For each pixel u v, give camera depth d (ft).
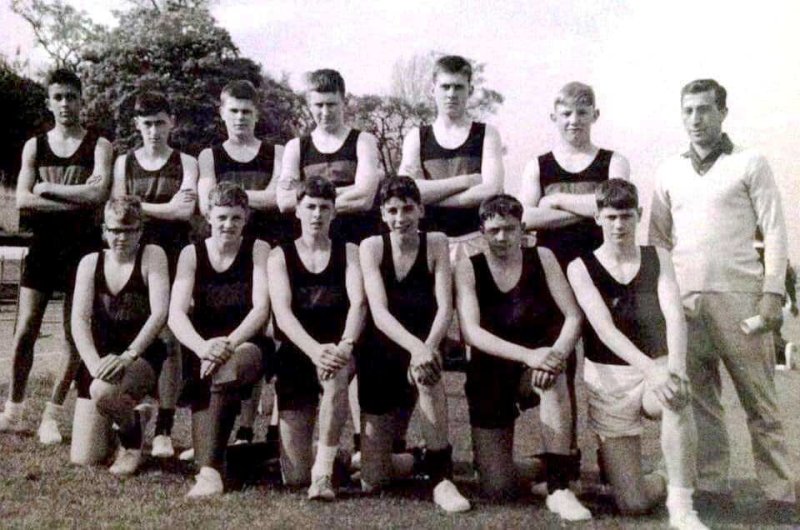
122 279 12.69
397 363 11.69
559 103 12.96
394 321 11.50
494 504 11.28
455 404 18.39
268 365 12.79
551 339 11.67
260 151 14.65
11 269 36.65
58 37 36.19
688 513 10.37
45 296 14.67
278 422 12.96
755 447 12.03
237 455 12.13
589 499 11.69
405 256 11.85
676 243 12.34
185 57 33.50
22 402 14.92
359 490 11.86
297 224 14.49
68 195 14.58
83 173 14.87
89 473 12.20
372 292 11.71
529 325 11.58
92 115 35.50
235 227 12.13
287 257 12.12
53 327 33.01
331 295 12.03
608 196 11.20
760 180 11.60
